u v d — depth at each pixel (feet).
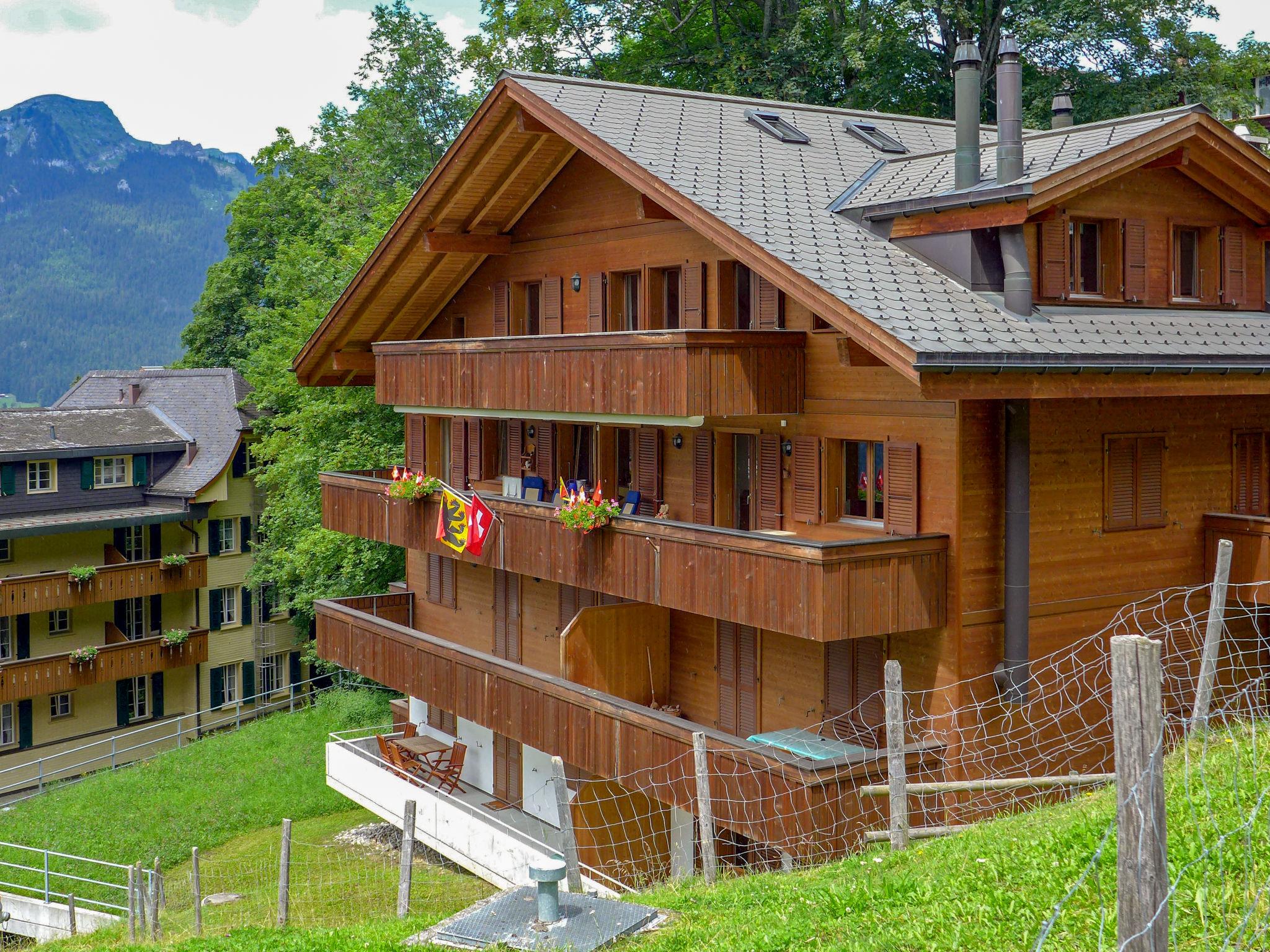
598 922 34.24
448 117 146.82
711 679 63.72
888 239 57.82
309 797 97.55
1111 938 25.43
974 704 51.67
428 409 76.48
